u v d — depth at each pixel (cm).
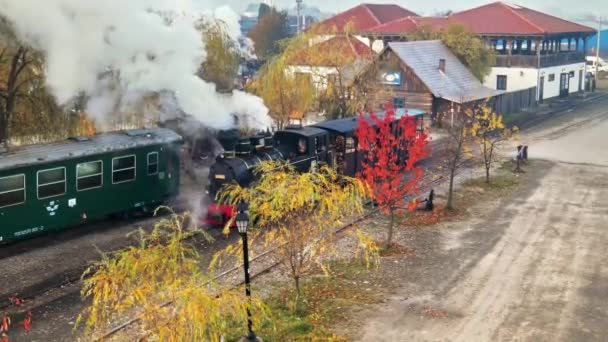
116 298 1064
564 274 1684
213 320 991
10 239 1806
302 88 3148
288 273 1692
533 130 4141
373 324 1391
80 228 2108
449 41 4762
